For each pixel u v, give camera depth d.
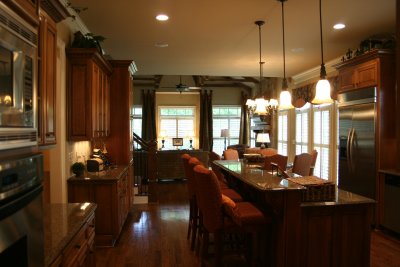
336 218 2.58
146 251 3.77
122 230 4.55
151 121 12.47
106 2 3.47
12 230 0.92
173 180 8.99
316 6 3.62
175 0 3.44
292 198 2.49
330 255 2.58
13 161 0.94
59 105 3.58
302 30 4.46
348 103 5.11
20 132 1.03
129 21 4.08
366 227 2.62
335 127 6.44
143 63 6.61
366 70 4.70
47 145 2.10
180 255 3.65
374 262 3.46
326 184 2.61
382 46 4.55
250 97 12.55
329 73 6.61
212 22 4.12
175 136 12.91
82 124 3.80
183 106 12.91
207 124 12.77
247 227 2.69
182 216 5.30
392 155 4.51
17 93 1.03
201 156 8.85
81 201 3.88
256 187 2.54
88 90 3.79
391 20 4.09
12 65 1.00
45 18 2.08
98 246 3.92
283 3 3.52
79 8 3.62
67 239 1.63
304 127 7.79
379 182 4.48
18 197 0.96
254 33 4.60
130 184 5.39
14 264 1.02
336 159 6.42
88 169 4.31
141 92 12.56
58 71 3.56
